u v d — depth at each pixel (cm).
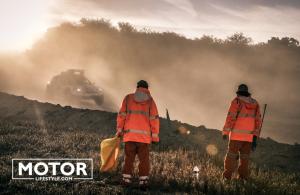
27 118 1616
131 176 797
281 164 1175
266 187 840
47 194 700
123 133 802
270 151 1270
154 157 1027
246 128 886
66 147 1084
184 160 1036
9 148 1038
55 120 1573
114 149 859
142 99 791
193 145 1309
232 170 889
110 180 812
